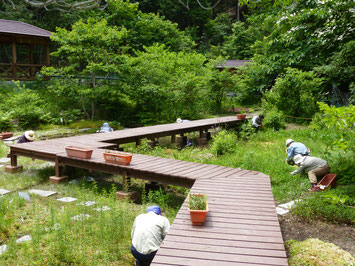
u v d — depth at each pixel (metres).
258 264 3.21
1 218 4.84
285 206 6.28
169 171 6.66
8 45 27.05
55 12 26.03
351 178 7.34
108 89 16.61
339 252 3.98
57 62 26.94
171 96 18.42
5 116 14.38
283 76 18.17
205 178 6.24
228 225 4.11
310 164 7.44
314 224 5.46
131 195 6.91
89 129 15.23
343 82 17.59
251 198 5.14
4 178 8.16
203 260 3.27
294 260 3.89
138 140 11.02
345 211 5.51
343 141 4.44
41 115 15.62
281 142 11.49
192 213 4.06
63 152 8.24
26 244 4.59
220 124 13.99
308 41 9.32
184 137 13.12
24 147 8.73
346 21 8.09
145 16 29.88
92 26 17.08
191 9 38.53
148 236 4.00
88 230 5.16
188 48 31.09
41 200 6.68
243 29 37.22
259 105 22.66
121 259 4.50
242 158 9.23
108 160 7.32
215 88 21.77
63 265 4.22
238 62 30.22
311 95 16.50
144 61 18.25
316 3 8.49
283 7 8.91
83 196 6.23
